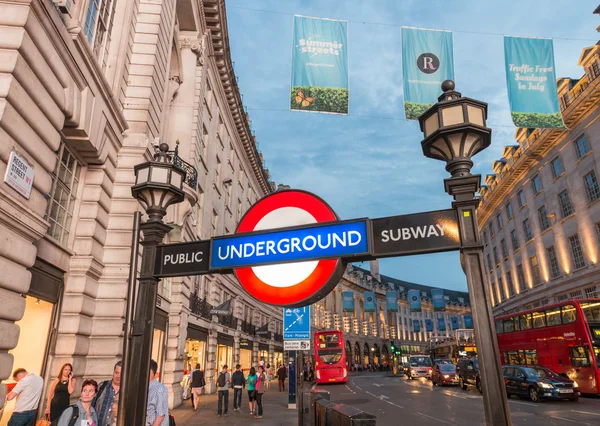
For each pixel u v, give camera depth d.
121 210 10.70
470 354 37.28
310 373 44.81
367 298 59.50
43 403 8.12
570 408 14.72
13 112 6.06
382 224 2.92
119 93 11.30
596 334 17.73
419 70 11.30
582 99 26.89
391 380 40.34
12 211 5.98
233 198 32.78
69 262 9.30
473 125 2.91
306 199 3.19
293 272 3.01
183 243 3.51
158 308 14.23
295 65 11.05
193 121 19.36
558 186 31.81
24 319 8.21
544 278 34.25
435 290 55.94
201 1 21.00
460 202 2.84
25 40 6.20
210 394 22.44
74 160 9.65
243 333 31.22
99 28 10.52
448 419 12.84
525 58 12.38
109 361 9.63
